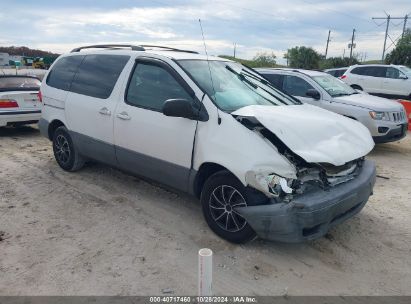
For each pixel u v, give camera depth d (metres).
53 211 4.82
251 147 3.71
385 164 7.75
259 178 3.59
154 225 4.50
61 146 6.21
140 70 4.93
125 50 5.25
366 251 4.15
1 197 5.21
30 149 7.86
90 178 5.98
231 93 4.50
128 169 5.10
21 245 4.01
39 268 3.62
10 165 6.64
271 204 3.64
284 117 4.00
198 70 4.62
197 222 4.59
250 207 3.73
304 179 3.76
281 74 9.57
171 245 4.07
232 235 4.04
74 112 5.68
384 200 5.62
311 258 3.95
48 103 6.25
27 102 8.98
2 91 9.00
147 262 3.76
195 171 4.21
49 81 6.34
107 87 5.25
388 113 8.35
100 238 4.19
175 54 4.91
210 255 2.65
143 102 4.75
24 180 5.88
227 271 3.66
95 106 5.30
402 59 40.50
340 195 3.79
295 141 3.72
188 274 3.58
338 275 3.69
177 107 4.02
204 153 4.04
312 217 3.56
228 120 3.93
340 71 19.73
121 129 4.94
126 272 3.59
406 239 4.44
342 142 4.00
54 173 6.20
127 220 4.61
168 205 5.05
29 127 10.52
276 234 3.66
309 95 8.85
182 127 4.26
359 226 4.71
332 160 3.67
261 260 3.86
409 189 6.14
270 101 4.76
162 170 4.58
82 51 6.00
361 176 4.27
